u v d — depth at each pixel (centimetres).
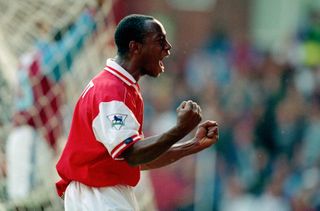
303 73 4366
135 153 1565
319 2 5056
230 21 5288
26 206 2391
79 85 2491
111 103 1587
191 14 5322
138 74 1634
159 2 5294
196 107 1559
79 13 2481
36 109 2480
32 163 2461
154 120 4156
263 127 3878
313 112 3959
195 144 1703
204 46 5012
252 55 4684
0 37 2627
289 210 3575
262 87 4125
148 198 2505
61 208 2397
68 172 1642
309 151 3800
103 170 1627
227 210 3600
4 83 2572
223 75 4456
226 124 3888
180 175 3609
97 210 1628
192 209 3581
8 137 2502
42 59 2481
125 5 4888
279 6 5153
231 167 3697
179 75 4628
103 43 2508
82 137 1622
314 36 4588
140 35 1620
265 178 3672
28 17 2555
